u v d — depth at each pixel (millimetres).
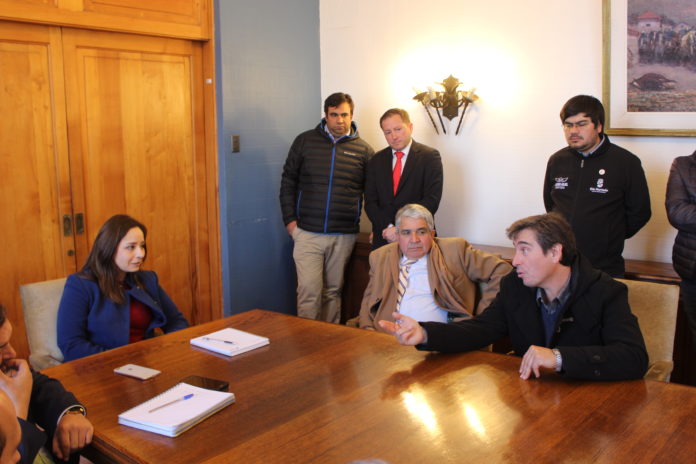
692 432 1380
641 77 3119
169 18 3516
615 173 2768
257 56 3947
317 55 4391
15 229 3082
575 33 3334
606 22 3158
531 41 3488
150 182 3607
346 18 4246
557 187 2932
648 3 3035
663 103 3082
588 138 2750
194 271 3900
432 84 3900
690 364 2834
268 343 2061
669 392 1598
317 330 2197
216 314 4008
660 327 2021
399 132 3482
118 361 1927
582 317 1849
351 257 4062
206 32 3705
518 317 1957
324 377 1752
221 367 1851
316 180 3820
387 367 1817
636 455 1285
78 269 3324
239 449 1357
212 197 3889
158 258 3697
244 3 3820
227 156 3824
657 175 3168
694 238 2566
